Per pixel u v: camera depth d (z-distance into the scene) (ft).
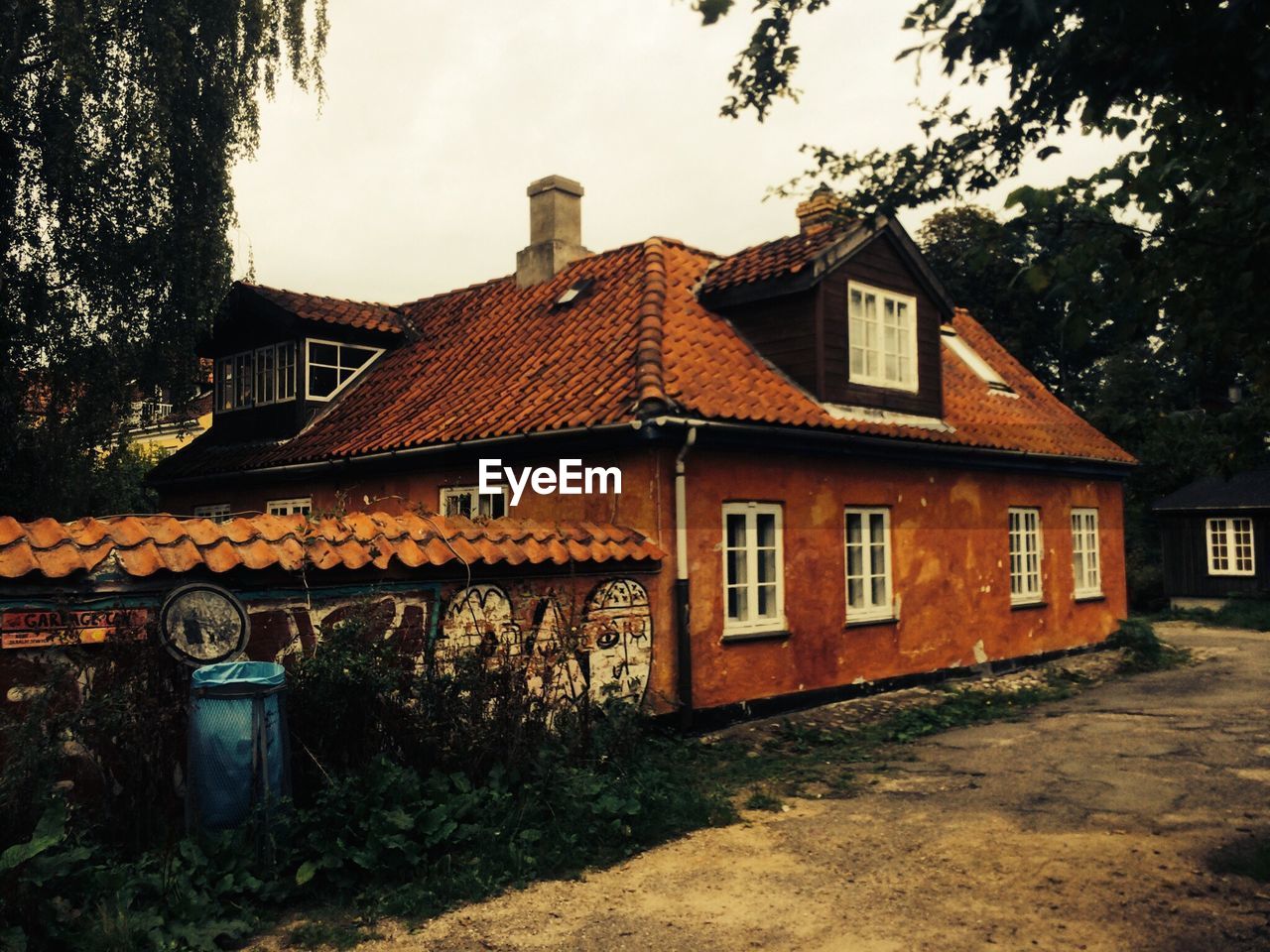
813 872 18.26
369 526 24.21
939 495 41.39
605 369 33.73
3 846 15.25
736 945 14.97
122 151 40.42
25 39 38.86
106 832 17.81
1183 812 21.22
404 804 18.81
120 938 14.24
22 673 17.72
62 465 41.70
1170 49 9.33
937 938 14.89
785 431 32.42
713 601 31.48
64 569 18.11
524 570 26.48
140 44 41.34
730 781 25.25
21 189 40.34
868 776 25.76
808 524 35.06
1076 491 51.21
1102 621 52.13
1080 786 23.86
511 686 23.07
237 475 45.60
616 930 15.69
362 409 43.78
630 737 24.34
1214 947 14.10
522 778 21.49
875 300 38.93
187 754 18.85
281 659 21.61
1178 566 88.48
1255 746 27.91
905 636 38.91
